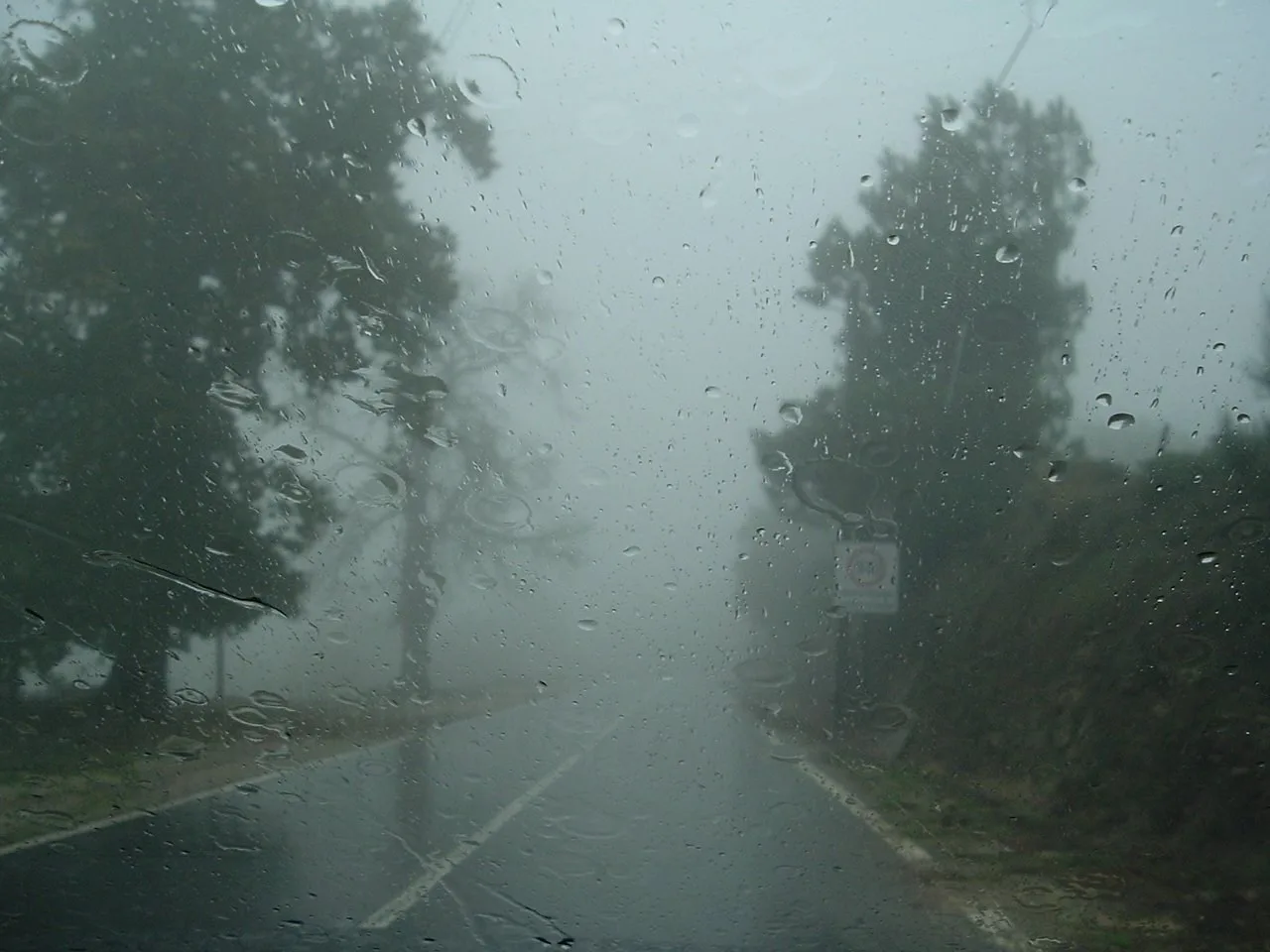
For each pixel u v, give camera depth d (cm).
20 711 586
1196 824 475
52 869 464
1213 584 527
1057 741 552
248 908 432
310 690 630
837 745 654
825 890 461
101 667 598
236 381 653
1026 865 487
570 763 644
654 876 475
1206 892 439
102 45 643
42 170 642
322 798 567
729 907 439
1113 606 559
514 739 685
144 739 594
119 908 426
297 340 660
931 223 625
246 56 645
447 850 509
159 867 472
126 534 620
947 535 645
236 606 629
